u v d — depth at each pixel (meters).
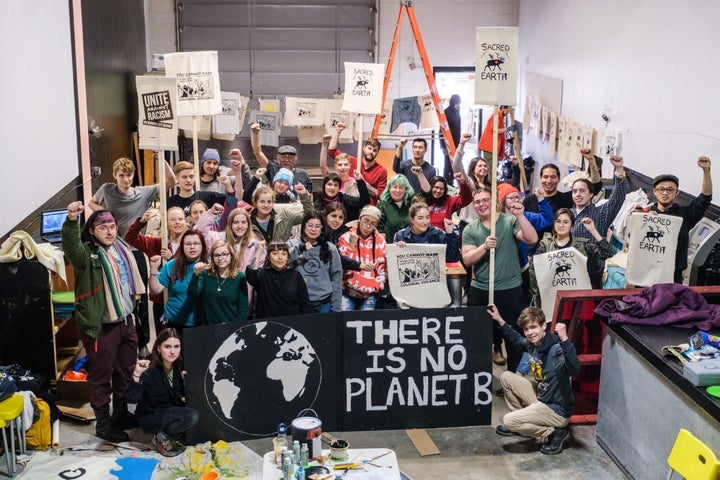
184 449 5.86
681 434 4.60
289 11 14.24
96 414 6.15
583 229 6.91
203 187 8.66
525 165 13.00
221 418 5.87
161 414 5.74
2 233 6.94
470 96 14.59
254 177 7.91
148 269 7.29
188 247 6.07
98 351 6.11
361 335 6.04
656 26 8.61
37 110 8.03
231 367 5.84
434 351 6.12
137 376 5.79
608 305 6.00
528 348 6.04
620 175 7.27
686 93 7.88
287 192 7.79
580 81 11.25
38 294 6.36
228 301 6.03
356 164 9.38
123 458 5.71
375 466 4.79
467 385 6.20
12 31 7.34
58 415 6.27
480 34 6.30
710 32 7.37
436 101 10.83
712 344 5.28
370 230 6.65
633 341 5.53
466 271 7.08
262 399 5.94
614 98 9.89
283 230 7.11
